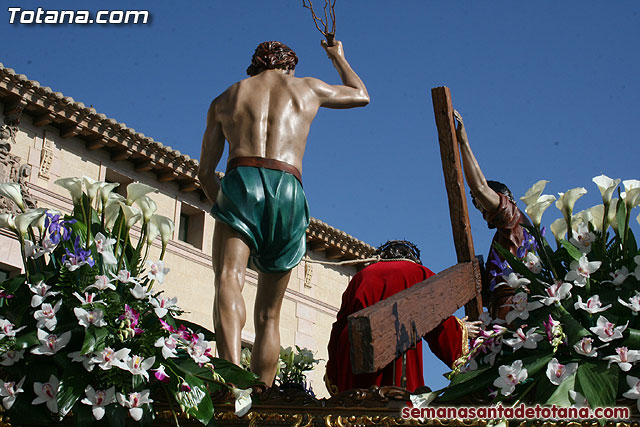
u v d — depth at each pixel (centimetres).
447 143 449
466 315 447
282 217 393
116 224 388
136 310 361
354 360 321
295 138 411
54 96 1758
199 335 351
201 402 332
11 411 340
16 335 355
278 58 438
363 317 323
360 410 320
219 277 382
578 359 322
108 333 343
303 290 2280
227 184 397
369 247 2336
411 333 355
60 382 338
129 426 342
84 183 387
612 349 326
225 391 337
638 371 319
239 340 371
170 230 386
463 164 458
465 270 433
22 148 1764
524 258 358
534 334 326
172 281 1995
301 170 411
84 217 386
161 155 1966
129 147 1905
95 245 369
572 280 340
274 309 401
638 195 342
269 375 397
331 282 2367
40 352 339
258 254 396
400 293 363
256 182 394
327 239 2258
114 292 360
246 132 408
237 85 428
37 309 360
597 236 354
